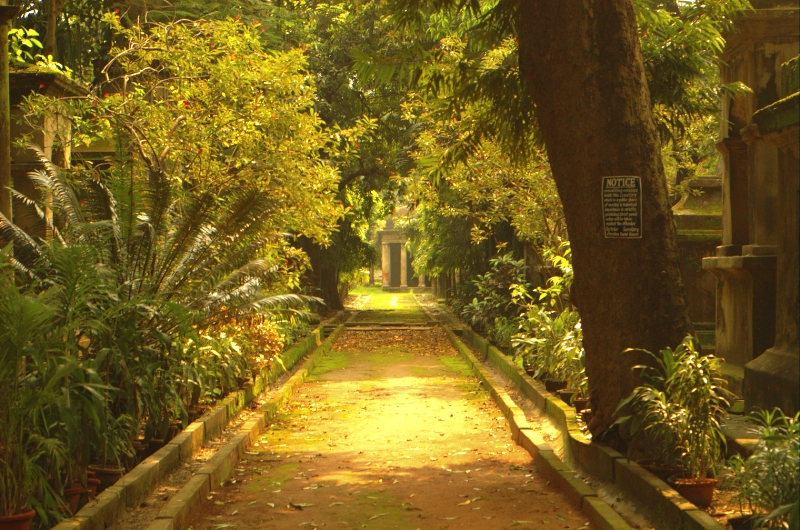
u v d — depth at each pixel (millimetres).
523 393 11133
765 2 8703
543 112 6719
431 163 9039
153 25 14703
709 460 5426
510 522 5777
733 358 9023
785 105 6184
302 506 6293
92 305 6215
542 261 15633
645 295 6402
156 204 7930
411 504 6305
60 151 11266
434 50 8172
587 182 6516
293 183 11602
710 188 13023
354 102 24516
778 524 4117
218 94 11602
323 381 14180
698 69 7918
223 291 8086
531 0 6656
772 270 8383
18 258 6867
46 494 4891
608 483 6168
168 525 5309
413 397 12164
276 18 17219
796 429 4051
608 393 6500
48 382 5004
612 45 6488
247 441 8633
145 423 7785
